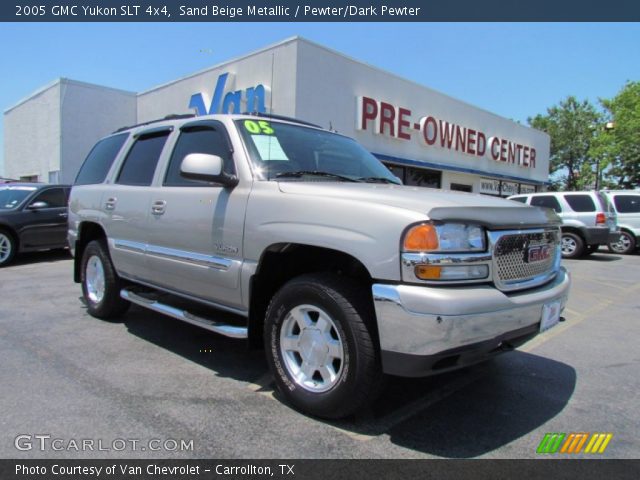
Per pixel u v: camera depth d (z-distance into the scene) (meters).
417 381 3.67
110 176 4.94
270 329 3.14
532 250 3.00
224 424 2.85
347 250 2.69
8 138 23.17
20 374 3.55
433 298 2.41
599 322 5.80
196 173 3.25
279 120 4.07
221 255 3.45
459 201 2.89
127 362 3.86
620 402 3.38
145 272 4.27
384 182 3.94
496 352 2.74
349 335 2.69
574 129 42.56
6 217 9.08
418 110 17.33
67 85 18.50
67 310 5.55
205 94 15.63
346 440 2.71
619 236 13.27
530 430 2.91
